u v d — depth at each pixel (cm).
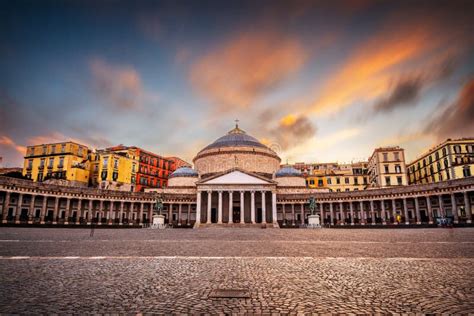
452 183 6675
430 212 7019
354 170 12012
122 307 764
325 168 13312
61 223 7050
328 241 2708
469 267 1277
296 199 8762
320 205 8656
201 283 1012
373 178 10719
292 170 9806
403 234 3684
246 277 1103
